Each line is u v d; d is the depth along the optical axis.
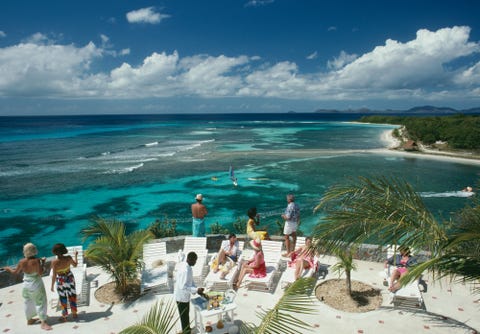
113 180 31.95
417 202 4.78
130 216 22.25
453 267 4.44
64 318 6.79
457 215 5.12
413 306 7.18
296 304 4.05
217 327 6.25
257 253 7.92
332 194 5.09
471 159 47.72
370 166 40.41
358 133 90.88
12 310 7.20
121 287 7.78
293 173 35.09
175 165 39.56
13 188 29.09
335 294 7.66
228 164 40.28
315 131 99.31
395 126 120.88
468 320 6.68
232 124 146.88
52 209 23.64
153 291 7.95
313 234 4.91
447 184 31.38
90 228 8.11
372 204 4.74
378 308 7.12
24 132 92.75
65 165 39.91
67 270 6.70
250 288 8.02
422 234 4.46
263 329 3.88
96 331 6.47
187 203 24.83
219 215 22.02
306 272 8.01
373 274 8.62
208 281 7.95
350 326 6.52
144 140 70.19
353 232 4.66
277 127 121.62
